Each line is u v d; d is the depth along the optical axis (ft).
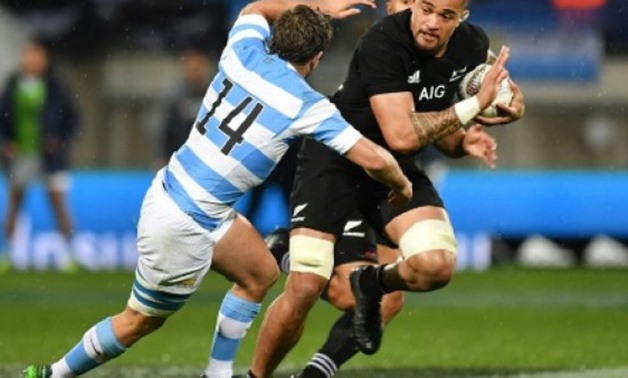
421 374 93.25
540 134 209.15
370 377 91.45
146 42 207.62
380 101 70.64
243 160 68.69
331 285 79.41
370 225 76.69
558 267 188.44
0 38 211.00
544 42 208.03
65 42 209.05
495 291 159.43
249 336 118.32
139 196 184.44
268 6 73.61
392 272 72.69
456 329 124.57
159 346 110.01
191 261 70.13
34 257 179.42
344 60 191.72
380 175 67.56
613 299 151.43
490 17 207.51
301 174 77.10
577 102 212.02
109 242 183.11
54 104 172.45
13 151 172.86
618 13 207.31
